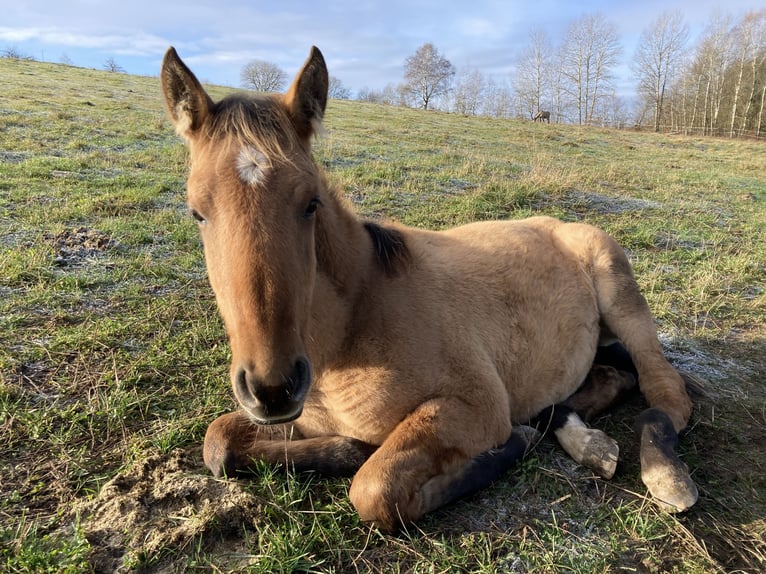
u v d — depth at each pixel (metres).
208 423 2.72
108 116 13.45
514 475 2.47
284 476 2.33
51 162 8.25
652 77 54.84
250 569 1.88
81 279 4.29
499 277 2.97
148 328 3.67
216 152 1.87
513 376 2.87
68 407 2.78
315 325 2.21
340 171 9.13
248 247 1.72
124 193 6.81
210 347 3.53
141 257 4.91
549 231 3.69
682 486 2.23
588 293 3.32
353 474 2.38
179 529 2.00
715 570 1.97
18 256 4.50
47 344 3.36
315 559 1.96
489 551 2.00
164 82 2.01
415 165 10.20
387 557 1.99
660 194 9.43
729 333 4.16
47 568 1.80
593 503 2.32
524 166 11.15
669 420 2.56
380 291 2.44
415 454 2.16
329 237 2.27
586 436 2.56
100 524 2.05
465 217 6.87
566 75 62.19
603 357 3.65
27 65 27.81
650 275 5.31
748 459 2.63
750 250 6.33
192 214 2.00
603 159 15.21
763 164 16.12
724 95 45.28
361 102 32.66
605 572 1.94
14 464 2.38
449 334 2.52
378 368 2.32
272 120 1.93
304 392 1.75
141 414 2.78
